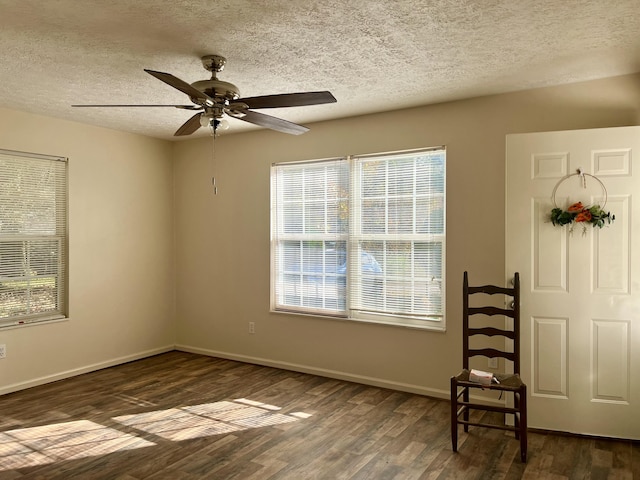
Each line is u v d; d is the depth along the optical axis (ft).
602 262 10.44
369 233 14.52
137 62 10.05
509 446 10.20
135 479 8.89
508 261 11.11
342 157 14.85
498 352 10.71
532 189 10.91
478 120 12.67
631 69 10.66
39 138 14.47
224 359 17.53
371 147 14.30
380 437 10.69
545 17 8.02
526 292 10.98
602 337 10.48
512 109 12.25
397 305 14.06
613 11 7.79
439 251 13.38
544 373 10.90
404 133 13.75
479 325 12.59
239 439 10.62
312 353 15.58
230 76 10.97
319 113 14.23
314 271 15.64
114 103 13.23
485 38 8.88
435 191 13.41
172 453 9.96
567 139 10.64
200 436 10.80
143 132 17.11
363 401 13.01
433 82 11.44
